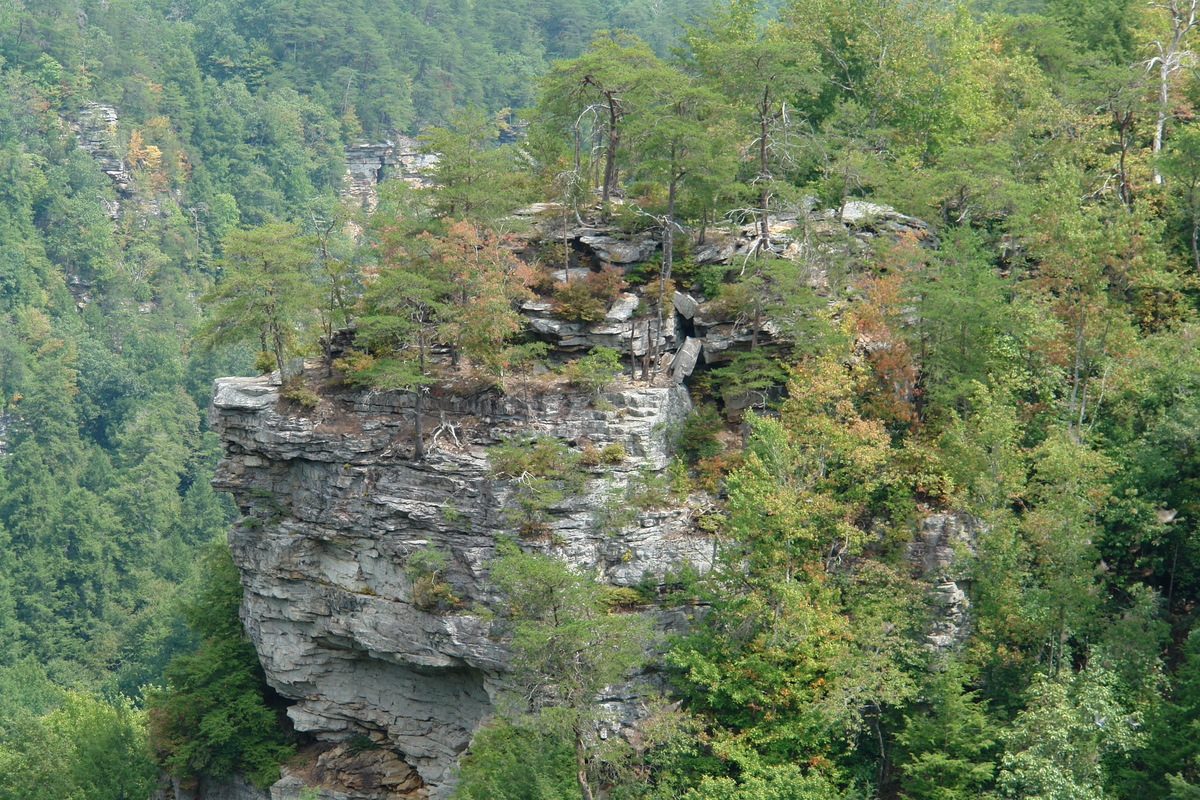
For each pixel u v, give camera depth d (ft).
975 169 197.26
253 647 194.39
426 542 160.35
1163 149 194.49
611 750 134.31
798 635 135.64
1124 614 143.84
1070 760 121.19
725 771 139.74
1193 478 149.59
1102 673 126.41
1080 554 134.62
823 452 148.36
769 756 135.13
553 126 205.57
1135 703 128.88
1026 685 141.49
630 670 149.89
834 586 147.54
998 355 165.17
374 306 170.81
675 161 173.78
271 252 168.96
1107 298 165.68
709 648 144.46
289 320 174.19
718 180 175.83
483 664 153.89
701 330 175.01
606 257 182.19
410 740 172.45
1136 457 149.69
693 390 174.70
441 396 167.32
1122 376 154.92
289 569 170.91
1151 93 211.20
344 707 176.86
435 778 170.30
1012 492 144.77
